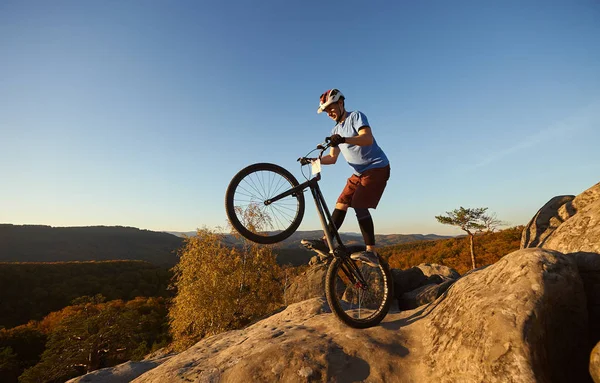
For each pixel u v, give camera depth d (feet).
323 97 10.59
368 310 12.65
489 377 6.35
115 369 14.12
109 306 126.72
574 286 7.52
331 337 9.89
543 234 16.61
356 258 10.11
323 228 10.09
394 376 8.16
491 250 124.26
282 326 11.99
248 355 9.38
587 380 7.11
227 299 76.69
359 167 10.44
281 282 83.82
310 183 10.08
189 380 9.10
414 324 10.48
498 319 6.98
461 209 101.35
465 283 9.99
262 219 9.53
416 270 26.81
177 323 81.46
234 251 83.82
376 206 10.56
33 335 145.38
